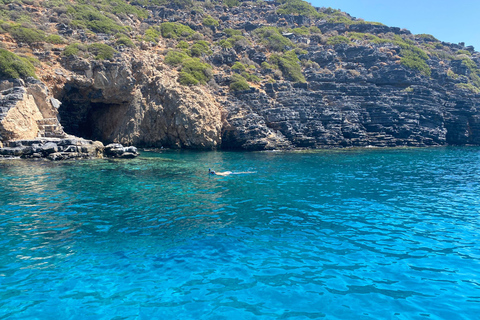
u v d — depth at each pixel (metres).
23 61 35.91
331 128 50.53
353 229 12.98
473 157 39.38
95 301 7.84
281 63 57.94
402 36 80.19
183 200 17.28
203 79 48.38
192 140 43.56
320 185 21.64
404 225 13.52
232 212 15.20
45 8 52.06
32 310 7.45
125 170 25.92
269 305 7.74
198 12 69.88
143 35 55.94
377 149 49.03
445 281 8.90
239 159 34.81
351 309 7.61
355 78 57.34
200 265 9.77
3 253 10.34
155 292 8.27
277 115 47.47
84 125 47.00
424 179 24.28
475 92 66.38
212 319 7.20
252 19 76.44
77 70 40.03
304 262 9.98
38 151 29.84
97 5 58.41
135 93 44.09
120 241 11.52
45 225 13.00
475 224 13.69
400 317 7.34
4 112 30.41
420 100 58.56
